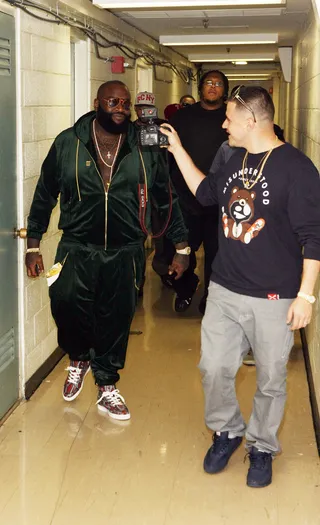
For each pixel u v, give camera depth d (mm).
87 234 3596
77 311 3729
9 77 3609
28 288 4078
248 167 2883
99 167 3514
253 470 3133
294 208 2791
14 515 2871
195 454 3434
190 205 5293
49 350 4539
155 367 4652
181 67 11016
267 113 2846
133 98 7324
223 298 2996
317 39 4582
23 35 3783
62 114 4617
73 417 3830
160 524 2828
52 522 2828
